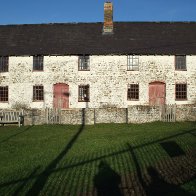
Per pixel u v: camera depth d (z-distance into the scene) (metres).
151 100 35.69
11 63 36.88
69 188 11.51
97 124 27.89
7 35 39.84
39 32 39.88
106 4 39.06
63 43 37.69
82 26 40.19
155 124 26.62
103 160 15.19
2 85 36.97
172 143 18.08
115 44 37.03
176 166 13.50
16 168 14.36
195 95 35.69
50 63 36.47
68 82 36.28
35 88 36.62
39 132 24.42
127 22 40.53
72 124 28.27
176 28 39.41
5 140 21.31
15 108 36.62
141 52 35.62
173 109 28.11
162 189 10.91
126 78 35.84
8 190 11.52
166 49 36.03
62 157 16.12
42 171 13.75
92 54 35.81
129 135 21.80
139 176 12.54
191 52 35.66
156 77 35.72
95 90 35.97
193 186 10.08
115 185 11.66
